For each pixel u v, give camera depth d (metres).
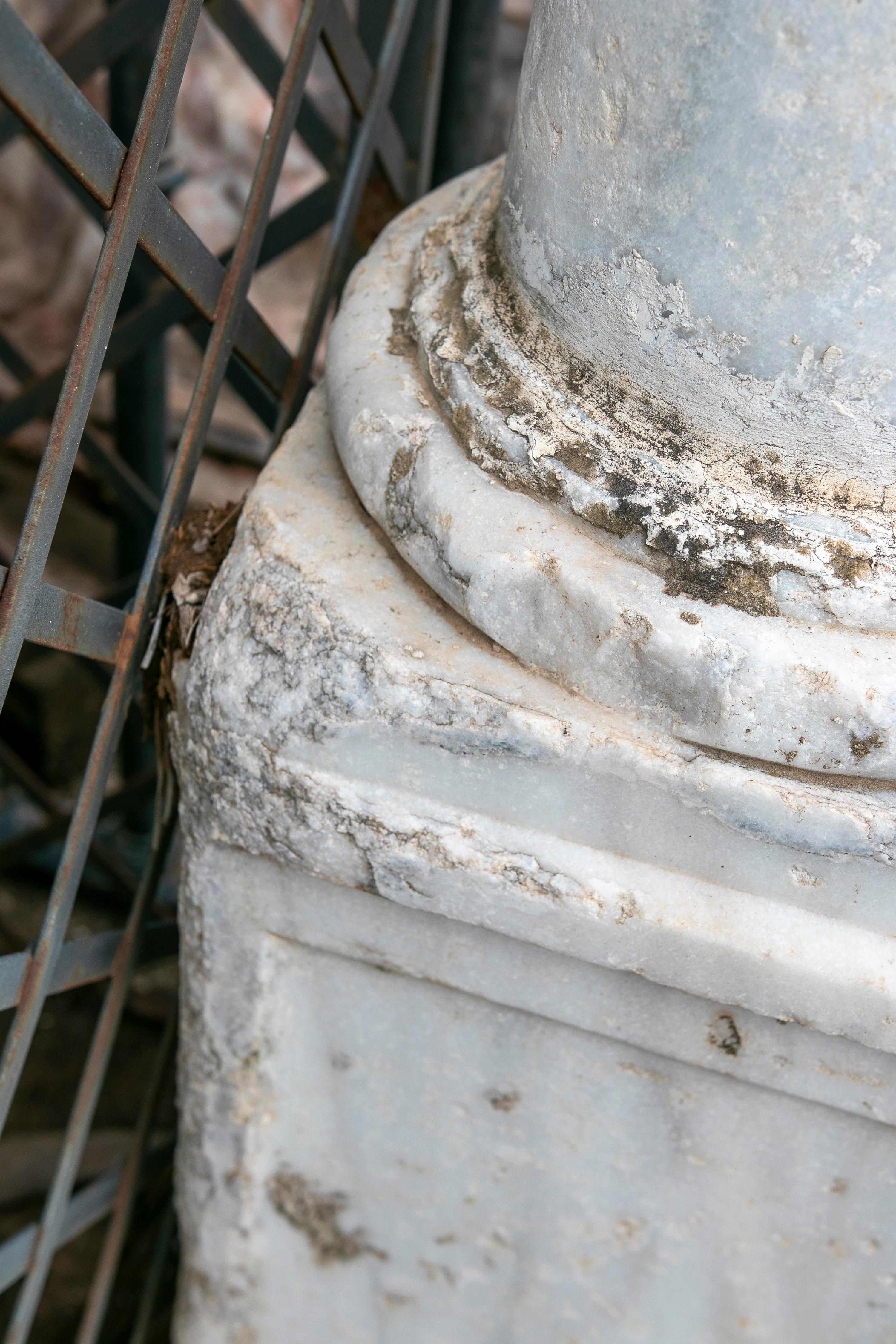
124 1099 1.77
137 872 1.91
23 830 1.98
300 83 1.05
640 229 0.92
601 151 0.92
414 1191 1.21
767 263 0.89
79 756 2.13
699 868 1.00
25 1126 1.73
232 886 1.10
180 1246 1.46
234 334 1.08
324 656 1.01
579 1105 1.11
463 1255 1.23
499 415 0.99
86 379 0.96
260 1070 1.18
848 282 0.89
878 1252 1.10
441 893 1.03
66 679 2.11
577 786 0.99
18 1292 1.57
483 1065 1.12
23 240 2.52
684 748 0.97
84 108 0.91
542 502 0.98
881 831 0.95
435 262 1.09
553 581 0.96
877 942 0.98
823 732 0.94
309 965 1.12
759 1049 1.03
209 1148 1.23
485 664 1.00
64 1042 1.83
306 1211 1.25
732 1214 1.12
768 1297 1.16
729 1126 1.08
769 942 0.99
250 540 1.06
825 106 0.86
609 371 0.97
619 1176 1.14
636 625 0.95
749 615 0.95
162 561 1.10
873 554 0.94
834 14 0.84
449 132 1.39
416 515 1.00
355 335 1.08
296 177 2.32
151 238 0.97
